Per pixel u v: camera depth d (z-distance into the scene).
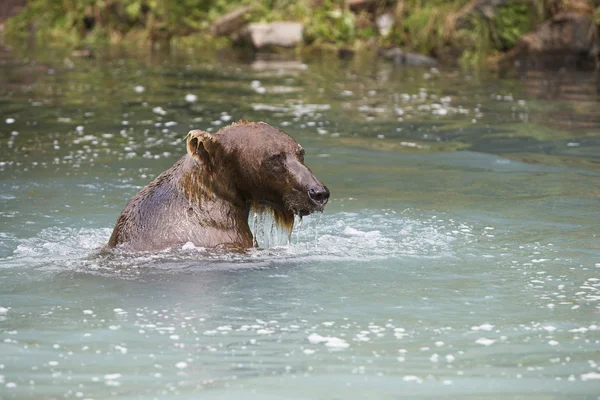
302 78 27.12
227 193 10.42
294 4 36.72
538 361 7.05
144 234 10.17
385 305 8.48
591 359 7.09
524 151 16.72
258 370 6.80
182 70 29.11
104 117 20.02
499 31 32.12
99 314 8.12
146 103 21.95
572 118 20.02
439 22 32.94
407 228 11.58
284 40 34.94
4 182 14.00
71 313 8.15
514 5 32.38
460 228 11.58
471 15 32.72
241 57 33.44
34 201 12.88
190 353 7.15
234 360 7.01
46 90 24.00
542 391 6.43
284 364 6.93
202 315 8.12
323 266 9.81
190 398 6.25
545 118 20.03
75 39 39.00
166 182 10.49
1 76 26.78
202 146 10.23
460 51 32.41
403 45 33.88
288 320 8.01
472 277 9.46
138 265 9.62
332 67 30.11
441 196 13.41
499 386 6.52
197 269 9.50
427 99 22.86
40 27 40.66
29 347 7.27
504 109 21.23
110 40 39.09
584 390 6.45
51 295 8.70
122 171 14.93
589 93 23.84
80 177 14.44
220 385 6.49
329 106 21.72
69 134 18.09
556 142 17.47
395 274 9.56
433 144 17.38
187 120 19.67
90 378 6.61
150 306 8.36
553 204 12.88
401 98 23.02
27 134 18.08
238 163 10.30
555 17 30.98
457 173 14.98
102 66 30.05
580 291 8.96
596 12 30.64
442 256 10.29
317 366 6.90
